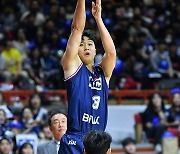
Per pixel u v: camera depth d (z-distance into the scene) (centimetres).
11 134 2505
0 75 3575
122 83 3753
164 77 3834
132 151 2786
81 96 1347
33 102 2995
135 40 4169
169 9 4784
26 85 3562
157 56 3938
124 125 3538
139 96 3678
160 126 3069
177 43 4447
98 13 1408
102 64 1406
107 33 1408
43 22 4212
